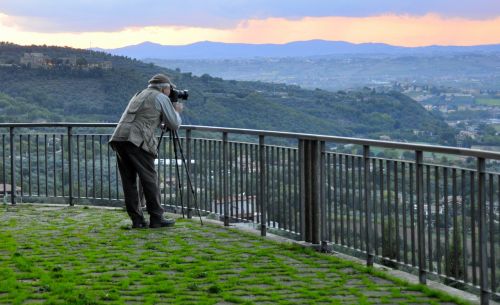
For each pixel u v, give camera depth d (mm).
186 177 11070
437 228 6488
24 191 12938
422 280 6703
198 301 5988
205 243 8852
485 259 5941
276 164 9109
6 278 6770
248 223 9820
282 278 6973
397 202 7016
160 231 9773
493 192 5816
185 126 10992
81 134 12523
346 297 6258
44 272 7078
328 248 8242
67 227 10125
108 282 6691
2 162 13039
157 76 10320
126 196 10062
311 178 8445
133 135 9875
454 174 6254
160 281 6762
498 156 5676
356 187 7664
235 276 7035
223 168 10336
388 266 7363
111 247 8562
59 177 12891
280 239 9070
